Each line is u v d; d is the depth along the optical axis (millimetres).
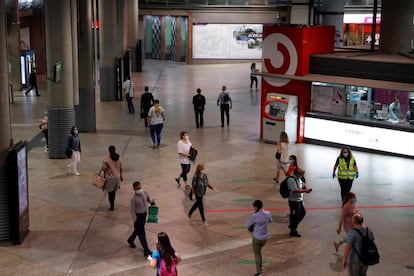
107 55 32344
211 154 20531
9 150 12359
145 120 25203
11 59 34594
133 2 44375
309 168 18844
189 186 16688
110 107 30531
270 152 20938
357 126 20984
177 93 34844
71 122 19656
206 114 28266
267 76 22406
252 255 12047
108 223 13812
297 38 21641
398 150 20219
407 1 23484
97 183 14398
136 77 42375
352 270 9805
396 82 19953
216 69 47781
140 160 19578
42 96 33250
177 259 8852
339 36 44312
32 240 12766
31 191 16109
